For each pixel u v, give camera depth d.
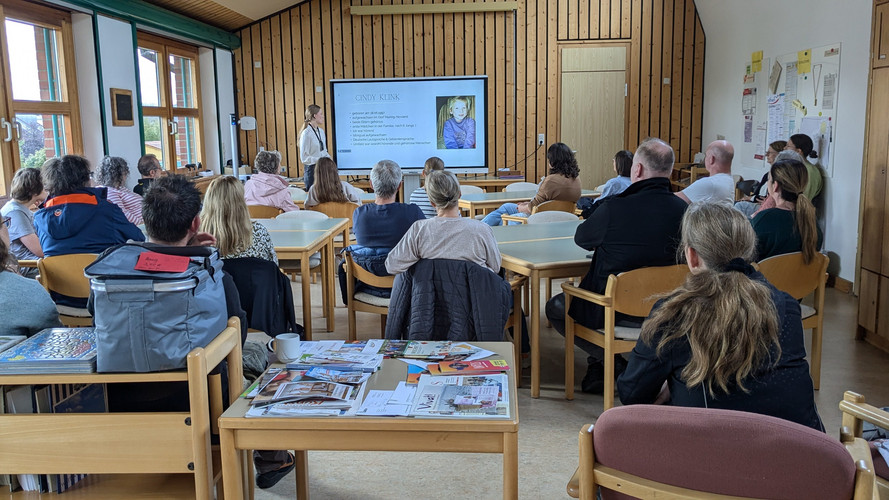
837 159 5.91
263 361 2.45
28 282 2.02
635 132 9.73
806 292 3.38
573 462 2.78
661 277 2.96
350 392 1.78
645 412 1.31
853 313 5.04
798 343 1.59
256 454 2.54
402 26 9.58
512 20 9.52
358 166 9.41
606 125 9.73
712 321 1.51
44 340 1.81
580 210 5.71
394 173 3.83
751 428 1.24
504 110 9.73
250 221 3.25
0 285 1.95
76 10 6.20
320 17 9.61
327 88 9.75
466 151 9.26
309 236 4.31
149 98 7.79
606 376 3.07
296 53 9.70
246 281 3.18
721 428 1.25
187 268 1.67
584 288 3.24
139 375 1.66
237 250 3.20
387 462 2.82
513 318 3.65
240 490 1.73
